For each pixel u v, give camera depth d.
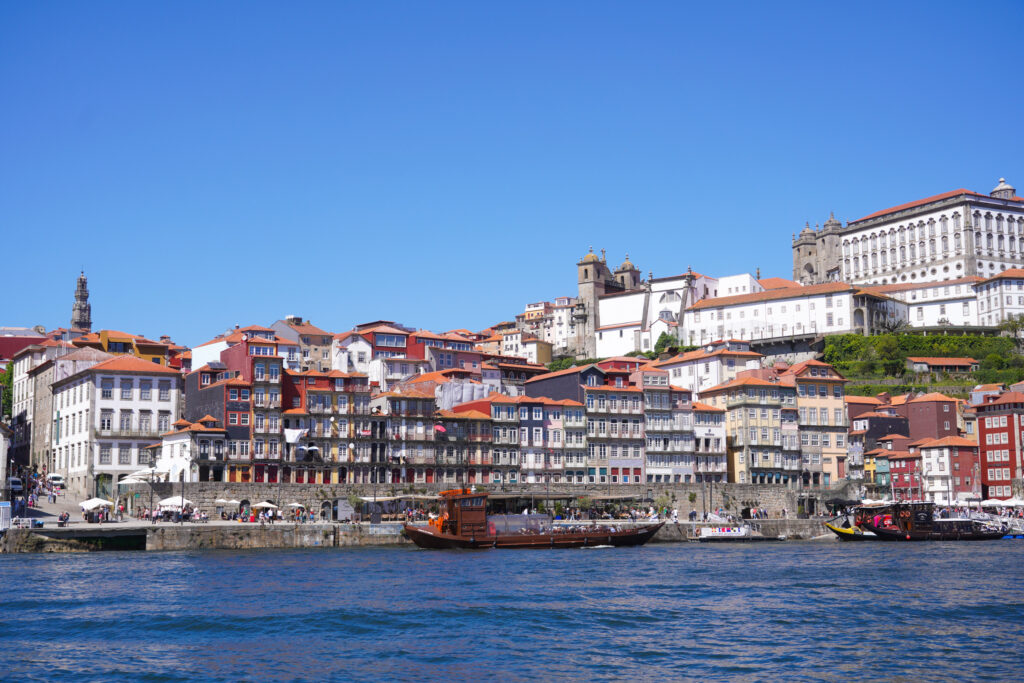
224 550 139.00
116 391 180.25
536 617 81.19
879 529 170.75
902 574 109.69
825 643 71.81
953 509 193.00
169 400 183.62
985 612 83.44
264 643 71.62
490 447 192.25
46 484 181.38
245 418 174.25
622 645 71.25
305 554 133.12
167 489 153.75
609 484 186.75
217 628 76.31
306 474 177.12
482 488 175.88
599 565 119.75
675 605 87.31
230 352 184.50
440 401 199.62
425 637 73.69
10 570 109.75
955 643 71.69
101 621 78.62
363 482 180.50
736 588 97.94
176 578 103.38
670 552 141.75
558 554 137.25
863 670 64.56
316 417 179.38
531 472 194.62
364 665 65.69
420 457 186.00
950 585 99.81
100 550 136.12
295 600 89.00
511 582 102.06
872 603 88.25
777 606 86.81
